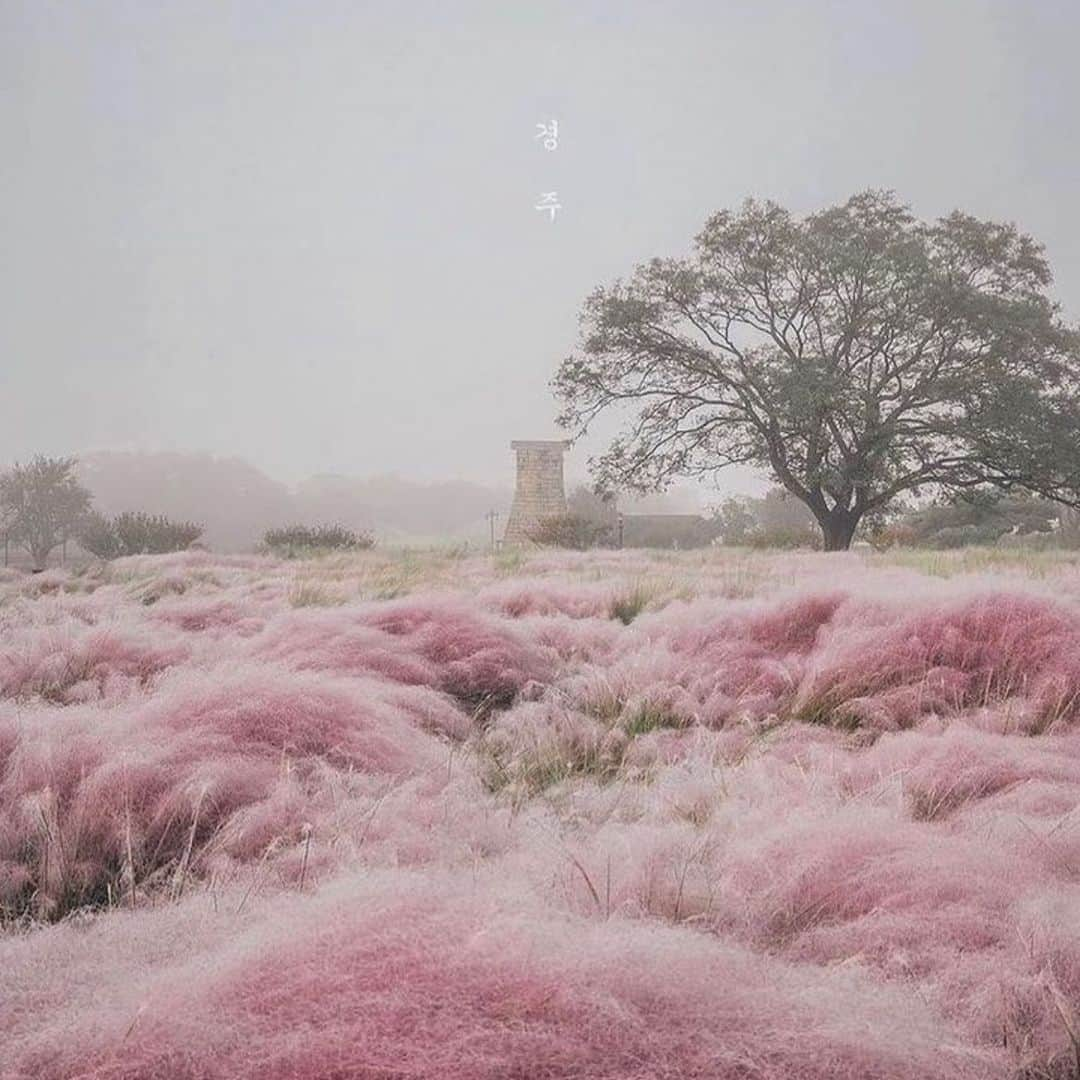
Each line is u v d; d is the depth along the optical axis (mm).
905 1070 1660
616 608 8828
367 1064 1604
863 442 35688
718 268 40000
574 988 1730
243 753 3693
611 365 40000
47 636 6293
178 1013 1728
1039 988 1922
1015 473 36062
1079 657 5062
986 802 3121
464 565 16031
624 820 3270
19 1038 1775
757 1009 1744
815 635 6293
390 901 2041
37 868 2885
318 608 7367
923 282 36250
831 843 2545
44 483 67188
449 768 3805
